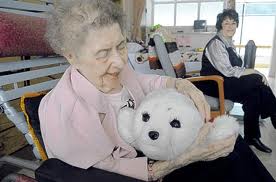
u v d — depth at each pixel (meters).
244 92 1.85
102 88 0.73
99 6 0.62
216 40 1.94
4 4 0.97
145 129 0.62
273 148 1.97
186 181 0.83
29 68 1.02
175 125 0.61
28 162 1.17
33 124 0.75
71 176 0.59
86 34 0.60
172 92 0.71
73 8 0.62
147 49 1.91
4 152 1.60
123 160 0.66
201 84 1.65
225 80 1.87
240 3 5.20
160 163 0.66
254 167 0.88
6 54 0.81
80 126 0.64
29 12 1.08
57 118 0.64
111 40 0.62
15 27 0.84
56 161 0.65
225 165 0.84
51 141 0.65
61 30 0.62
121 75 0.82
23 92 0.93
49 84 1.06
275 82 4.27
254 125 1.92
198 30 3.87
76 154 0.63
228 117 0.76
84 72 0.68
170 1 4.13
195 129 0.63
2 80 0.86
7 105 0.86
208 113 0.75
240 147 0.89
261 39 5.51
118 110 0.76
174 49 2.00
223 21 1.98
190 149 0.64
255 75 1.87
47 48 0.99
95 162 0.63
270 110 1.96
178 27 4.07
